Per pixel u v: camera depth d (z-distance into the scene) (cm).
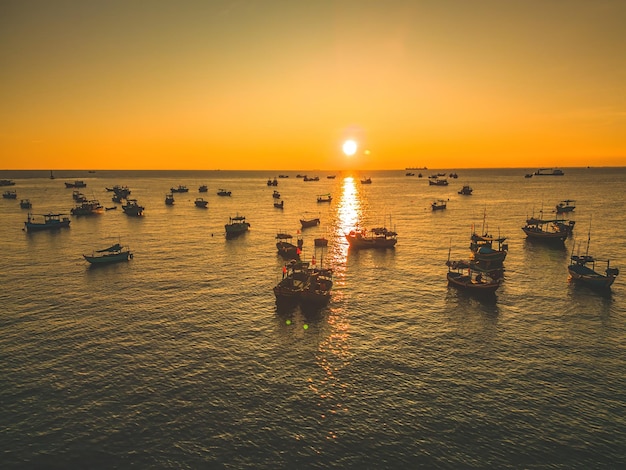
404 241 10525
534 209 16838
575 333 4772
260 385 3738
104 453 2900
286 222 14225
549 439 3017
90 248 9706
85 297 6066
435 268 7788
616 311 5447
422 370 3981
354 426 3181
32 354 4275
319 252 9388
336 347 4484
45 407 3397
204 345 4519
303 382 3788
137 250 9488
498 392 3603
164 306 5703
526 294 6181
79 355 4259
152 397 3541
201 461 2828
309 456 2878
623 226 12081
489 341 4588
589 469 2738
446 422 3216
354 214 16325
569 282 6775
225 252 9300
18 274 7356
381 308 5662
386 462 2817
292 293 5822
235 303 5853
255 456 2877
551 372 3919
